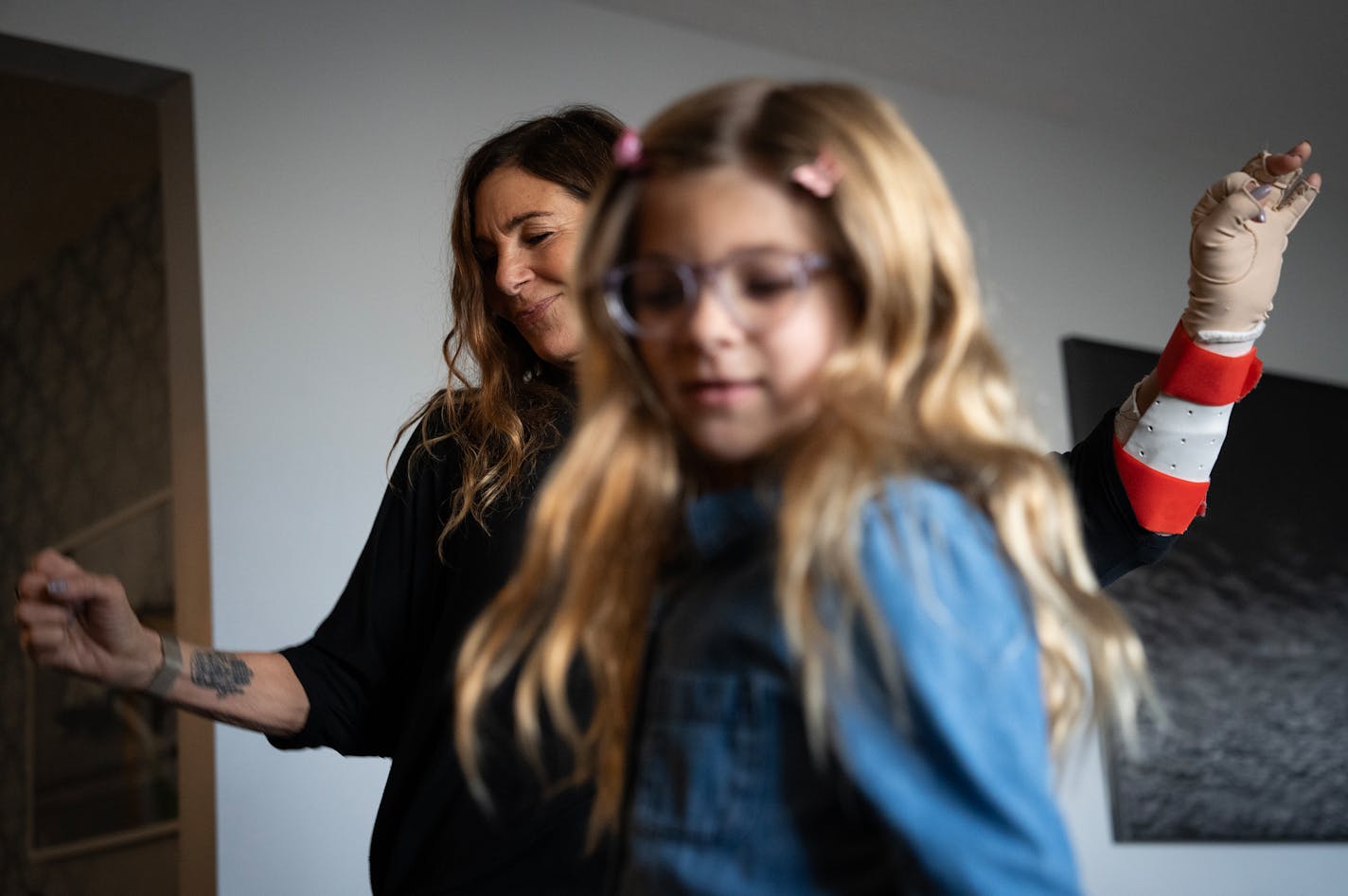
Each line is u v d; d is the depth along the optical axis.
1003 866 0.68
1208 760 4.36
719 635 0.80
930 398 0.81
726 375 0.78
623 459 0.91
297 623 3.00
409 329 3.27
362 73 3.35
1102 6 4.07
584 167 1.69
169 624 3.89
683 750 0.80
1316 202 5.29
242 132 3.16
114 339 4.38
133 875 3.96
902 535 0.73
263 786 2.88
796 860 0.76
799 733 0.77
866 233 0.79
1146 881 4.20
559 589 1.22
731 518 0.85
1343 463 4.96
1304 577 4.73
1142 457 1.36
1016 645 0.73
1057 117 4.71
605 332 0.89
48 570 1.39
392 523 1.70
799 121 0.81
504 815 1.43
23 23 2.95
